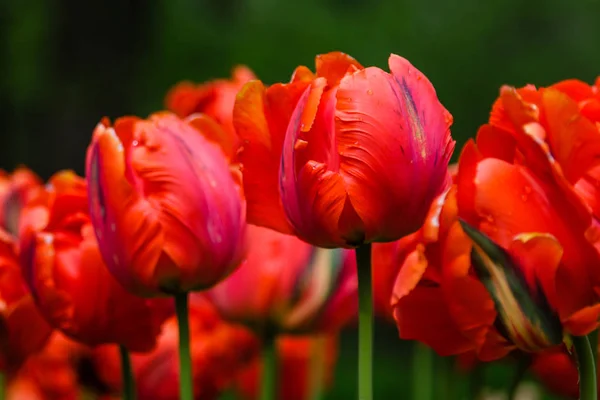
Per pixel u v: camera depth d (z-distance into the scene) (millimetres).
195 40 5027
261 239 1170
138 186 1006
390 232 957
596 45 5336
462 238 947
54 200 1057
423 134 952
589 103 966
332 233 958
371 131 944
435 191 960
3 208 1196
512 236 949
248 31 5297
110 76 3441
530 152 952
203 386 1179
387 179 945
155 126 1009
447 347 981
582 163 947
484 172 953
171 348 1192
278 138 978
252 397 1318
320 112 958
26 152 3863
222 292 1173
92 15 3406
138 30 3496
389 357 3404
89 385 1220
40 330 1113
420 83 962
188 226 1002
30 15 3846
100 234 1010
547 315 950
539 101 957
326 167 950
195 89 1220
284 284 1168
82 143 3447
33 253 1052
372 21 5461
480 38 5371
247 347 1232
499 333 964
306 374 1300
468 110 5230
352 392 2715
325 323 1178
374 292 1137
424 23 5461
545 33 5398
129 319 1056
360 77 949
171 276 1006
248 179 979
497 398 1345
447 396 1241
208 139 1035
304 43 5301
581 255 944
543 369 1188
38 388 1235
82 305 1050
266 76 5172
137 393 1189
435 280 972
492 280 953
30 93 3771
